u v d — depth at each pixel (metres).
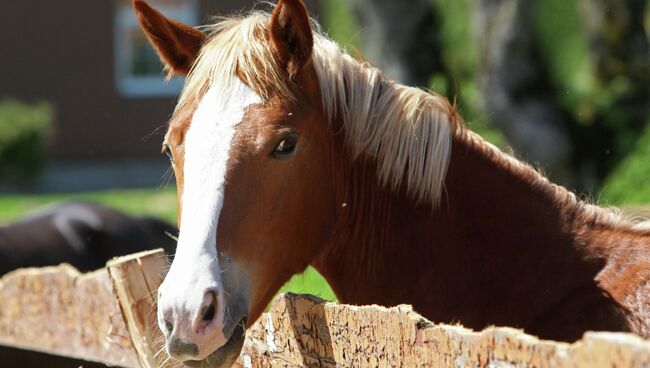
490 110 16.59
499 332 3.44
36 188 29.92
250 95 4.61
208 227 4.31
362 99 5.13
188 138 4.54
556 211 5.06
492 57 16.33
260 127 4.54
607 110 16.11
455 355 3.64
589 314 4.66
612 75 16.89
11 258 11.62
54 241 12.05
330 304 4.27
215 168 4.42
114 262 4.97
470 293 4.98
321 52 5.12
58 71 34.59
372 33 16.19
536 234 4.99
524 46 16.22
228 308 4.26
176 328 4.10
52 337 6.43
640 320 4.53
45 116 31.28
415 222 5.12
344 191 5.19
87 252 12.14
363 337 4.10
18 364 6.65
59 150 34.81
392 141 5.10
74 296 6.19
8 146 29.58
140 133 35.62
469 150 5.19
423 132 5.08
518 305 4.86
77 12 34.50
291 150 4.66
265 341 4.75
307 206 4.86
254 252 4.49
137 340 4.95
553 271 4.87
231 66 4.66
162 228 12.81
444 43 16.70
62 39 34.53
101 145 35.22
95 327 6.04
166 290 4.19
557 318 4.73
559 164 15.89
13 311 6.77
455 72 17.14
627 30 16.92
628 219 5.18
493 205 5.07
